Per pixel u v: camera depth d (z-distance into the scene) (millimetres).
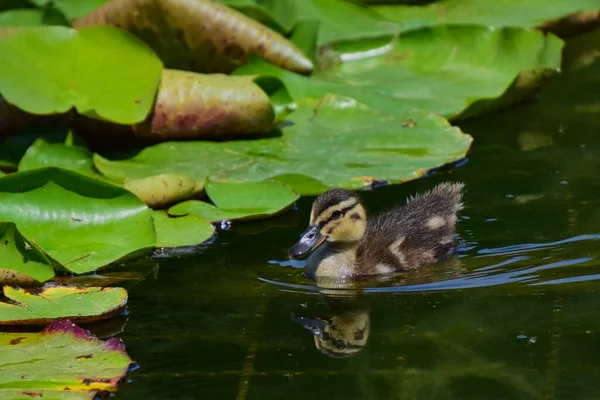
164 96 13812
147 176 13008
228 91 13922
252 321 9945
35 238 11312
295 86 15555
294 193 12531
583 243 11328
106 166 13219
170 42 15469
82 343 9250
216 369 8961
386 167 13273
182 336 9625
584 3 18719
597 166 13344
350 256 11477
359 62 17094
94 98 13445
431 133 14172
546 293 10258
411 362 8977
